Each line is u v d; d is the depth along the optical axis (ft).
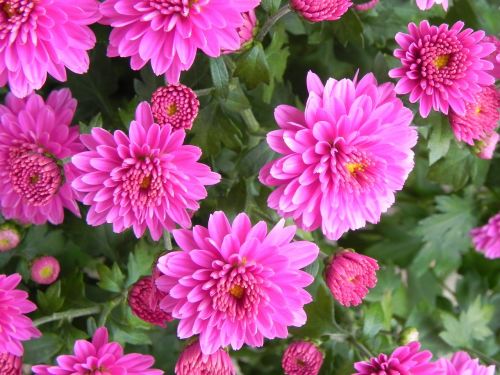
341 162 0.86
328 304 1.03
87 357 0.91
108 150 0.86
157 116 0.87
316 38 1.08
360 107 0.86
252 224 1.02
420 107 0.92
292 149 0.85
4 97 1.05
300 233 1.07
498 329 1.31
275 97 1.12
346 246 1.37
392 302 1.31
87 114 1.10
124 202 0.87
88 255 1.15
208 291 0.85
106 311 1.04
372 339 1.07
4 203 0.97
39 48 0.87
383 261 1.34
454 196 1.26
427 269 1.36
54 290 1.03
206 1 0.83
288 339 1.15
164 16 0.84
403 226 1.34
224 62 0.95
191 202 0.88
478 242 1.27
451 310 1.30
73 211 0.98
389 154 0.88
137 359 0.92
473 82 0.90
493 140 1.06
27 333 0.93
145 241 1.07
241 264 0.84
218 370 0.88
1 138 0.96
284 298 0.85
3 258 1.05
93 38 0.87
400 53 0.92
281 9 0.90
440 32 0.90
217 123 1.00
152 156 0.86
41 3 0.85
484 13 1.19
